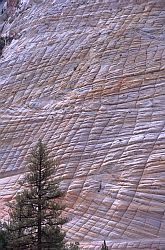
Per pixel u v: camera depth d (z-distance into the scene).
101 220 26.81
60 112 33.56
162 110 30.36
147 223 25.66
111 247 24.70
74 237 26.38
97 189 28.36
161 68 32.41
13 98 37.25
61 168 30.31
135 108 31.28
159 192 26.47
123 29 36.09
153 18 35.97
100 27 37.59
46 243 16.31
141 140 29.25
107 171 28.98
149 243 24.36
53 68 36.94
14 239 16.25
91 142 30.81
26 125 34.59
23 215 16.25
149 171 27.58
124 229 25.88
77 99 33.66
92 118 31.95
